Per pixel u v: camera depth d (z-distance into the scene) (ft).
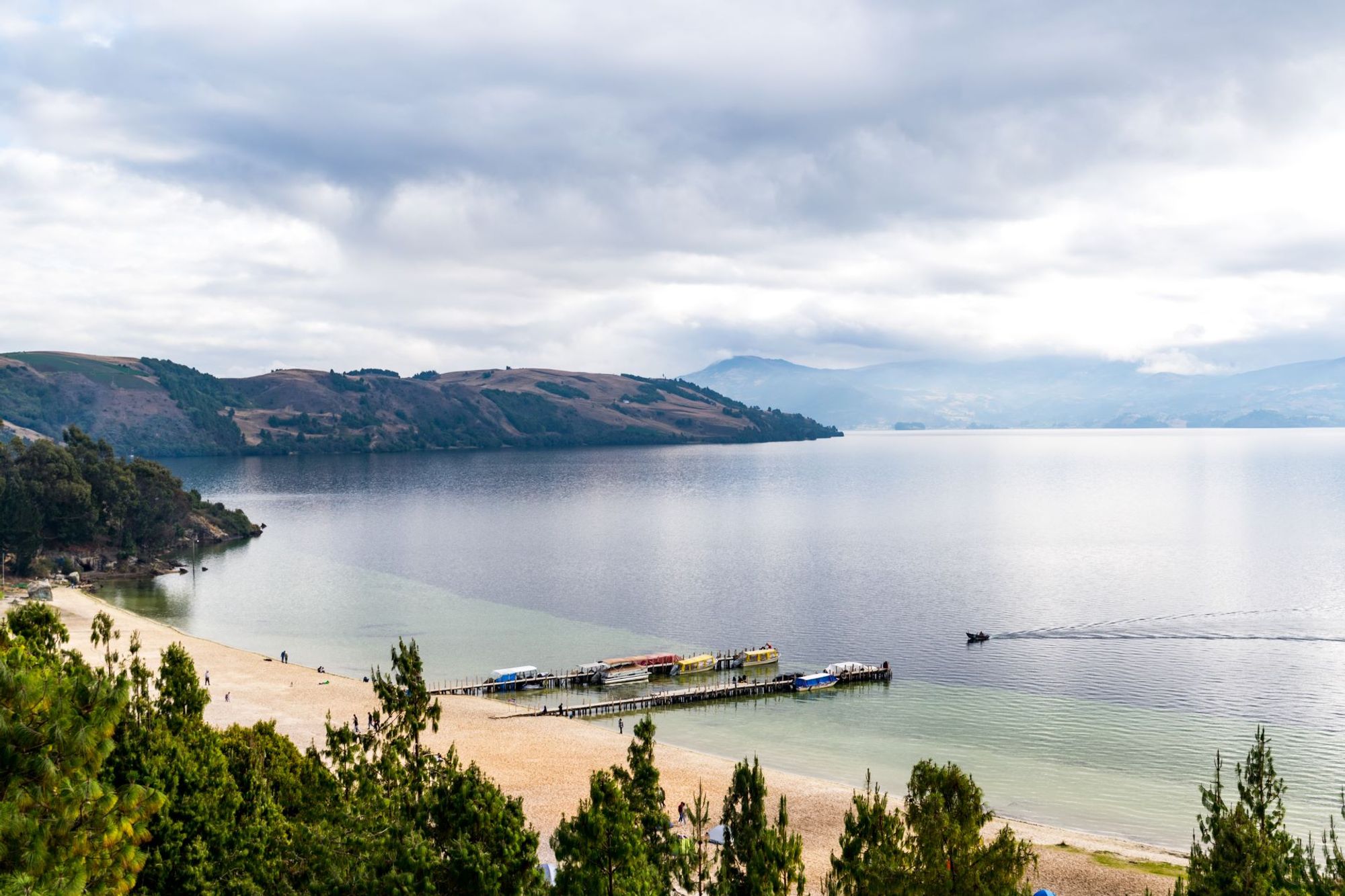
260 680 363.56
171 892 136.87
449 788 127.44
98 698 103.55
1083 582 577.84
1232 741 302.45
